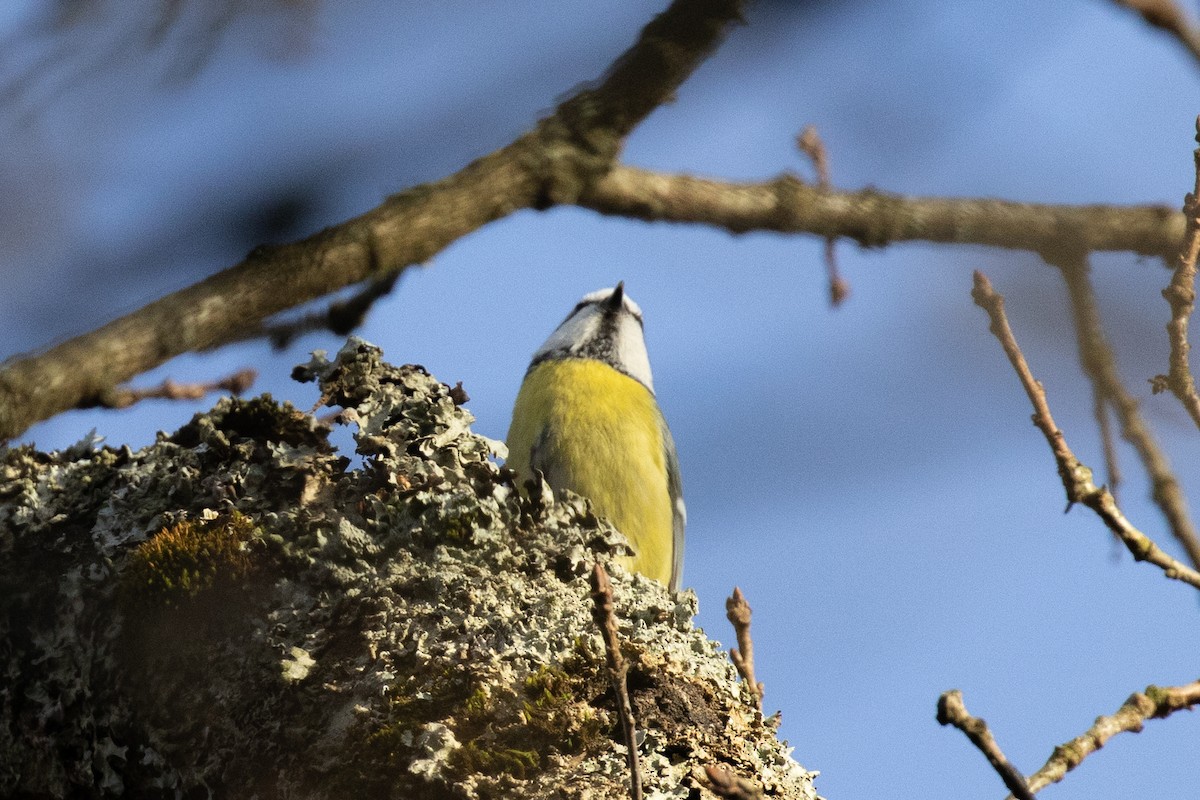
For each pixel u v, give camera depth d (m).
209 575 5.31
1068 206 4.98
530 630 5.12
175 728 5.07
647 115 3.86
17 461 5.82
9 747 5.23
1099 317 5.09
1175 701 4.48
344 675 5.02
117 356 3.10
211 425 5.93
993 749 3.97
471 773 4.68
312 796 4.78
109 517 5.62
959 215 4.65
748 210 4.14
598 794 4.63
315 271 3.41
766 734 5.23
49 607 5.38
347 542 5.41
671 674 5.13
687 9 3.85
